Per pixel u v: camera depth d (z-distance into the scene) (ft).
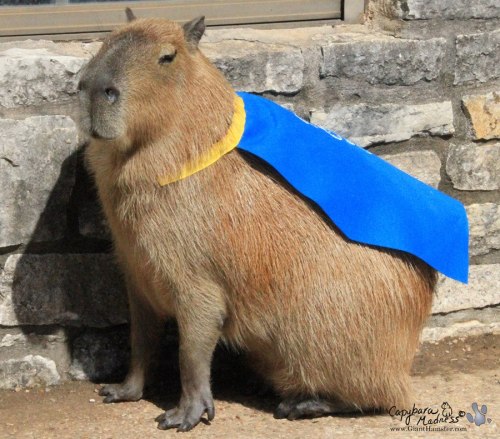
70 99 23.44
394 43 25.14
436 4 25.40
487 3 25.70
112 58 19.95
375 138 25.44
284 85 24.70
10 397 23.44
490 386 24.07
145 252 21.08
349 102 25.18
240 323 21.80
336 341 21.45
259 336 21.90
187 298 21.24
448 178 26.22
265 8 26.37
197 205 20.68
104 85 19.76
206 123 20.76
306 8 26.55
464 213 22.06
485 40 25.81
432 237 21.53
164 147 20.56
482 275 26.71
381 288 21.39
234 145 20.98
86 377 24.36
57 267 23.84
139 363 23.09
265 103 22.36
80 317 24.14
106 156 21.01
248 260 20.98
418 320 22.12
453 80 25.82
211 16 26.18
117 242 22.08
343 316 21.34
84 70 21.06
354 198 21.34
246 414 22.45
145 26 20.65
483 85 26.07
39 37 25.49
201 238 20.79
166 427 21.38
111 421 21.94
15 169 23.15
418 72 25.45
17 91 23.07
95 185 22.76
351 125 25.22
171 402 23.13
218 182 20.80
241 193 20.94
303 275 21.17
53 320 23.95
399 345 21.90
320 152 21.61
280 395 22.74
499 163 26.43
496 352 26.20
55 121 23.31
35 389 23.89
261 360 22.72
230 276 21.12
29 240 23.56
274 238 21.04
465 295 26.63
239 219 20.89
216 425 21.72
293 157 21.31
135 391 23.09
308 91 24.91
